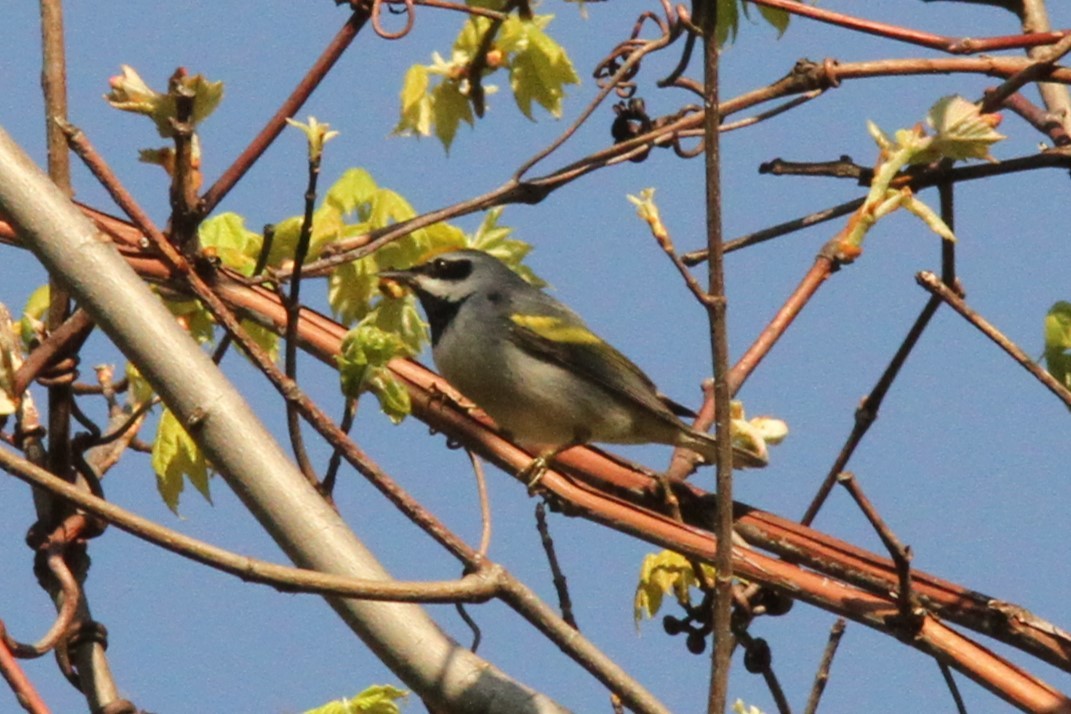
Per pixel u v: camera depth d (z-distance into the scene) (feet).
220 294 35.88
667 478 35.94
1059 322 34.30
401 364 38.04
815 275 37.01
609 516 32.50
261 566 23.57
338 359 27.25
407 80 41.50
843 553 31.76
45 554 33.04
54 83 33.01
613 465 35.81
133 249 34.86
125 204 31.07
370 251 37.93
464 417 37.11
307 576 23.80
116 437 35.60
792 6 37.65
